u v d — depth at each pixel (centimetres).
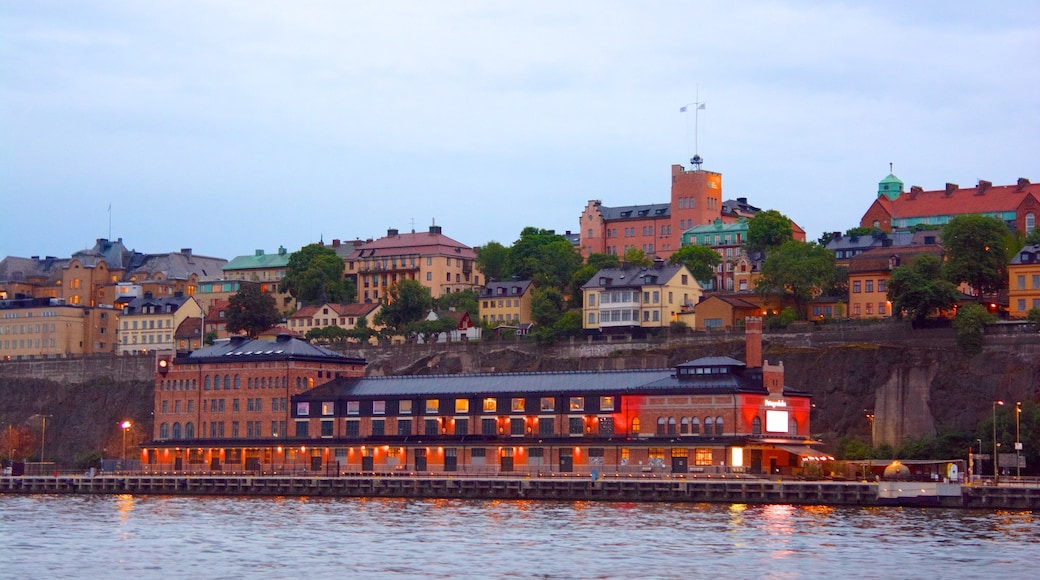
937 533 16688
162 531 18025
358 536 17162
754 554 15225
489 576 14112
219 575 14375
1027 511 19025
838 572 14138
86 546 16562
